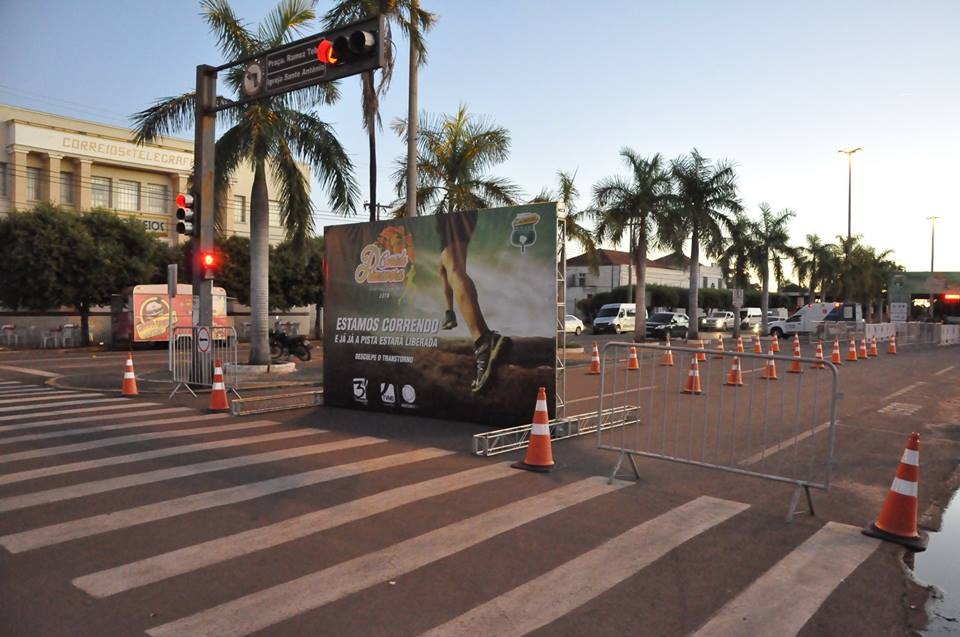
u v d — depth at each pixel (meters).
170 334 14.60
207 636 3.68
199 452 8.12
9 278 28.92
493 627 3.83
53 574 4.48
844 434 9.87
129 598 4.13
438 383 10.43
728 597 4.27
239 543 5.08
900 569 4.79
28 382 15.97
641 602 4.18
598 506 6.12
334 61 10.59
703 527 5.60
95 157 42.62
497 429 9.66
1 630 3.71
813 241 54.69
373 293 11.16
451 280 10.23
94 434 9.20
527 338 9.47
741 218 36.06
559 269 9.40
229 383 14.37
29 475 6.96
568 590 4.33
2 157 39.59
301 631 3.75
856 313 42.09
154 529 5.37
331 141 17.39
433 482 6.86
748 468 7.67
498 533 5.36
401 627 3.81
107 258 30.28
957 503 6.56
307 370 18.31
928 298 67.94
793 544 5.24
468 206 20.48
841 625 3.94
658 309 59.09
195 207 14.28
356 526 5.49
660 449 8.56
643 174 31.52
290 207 17.33
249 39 16.58
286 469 7.32
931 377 17.95
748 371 19.08
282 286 37.97
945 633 3.88
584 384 15.90
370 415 10.92
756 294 77.00
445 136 20.91
